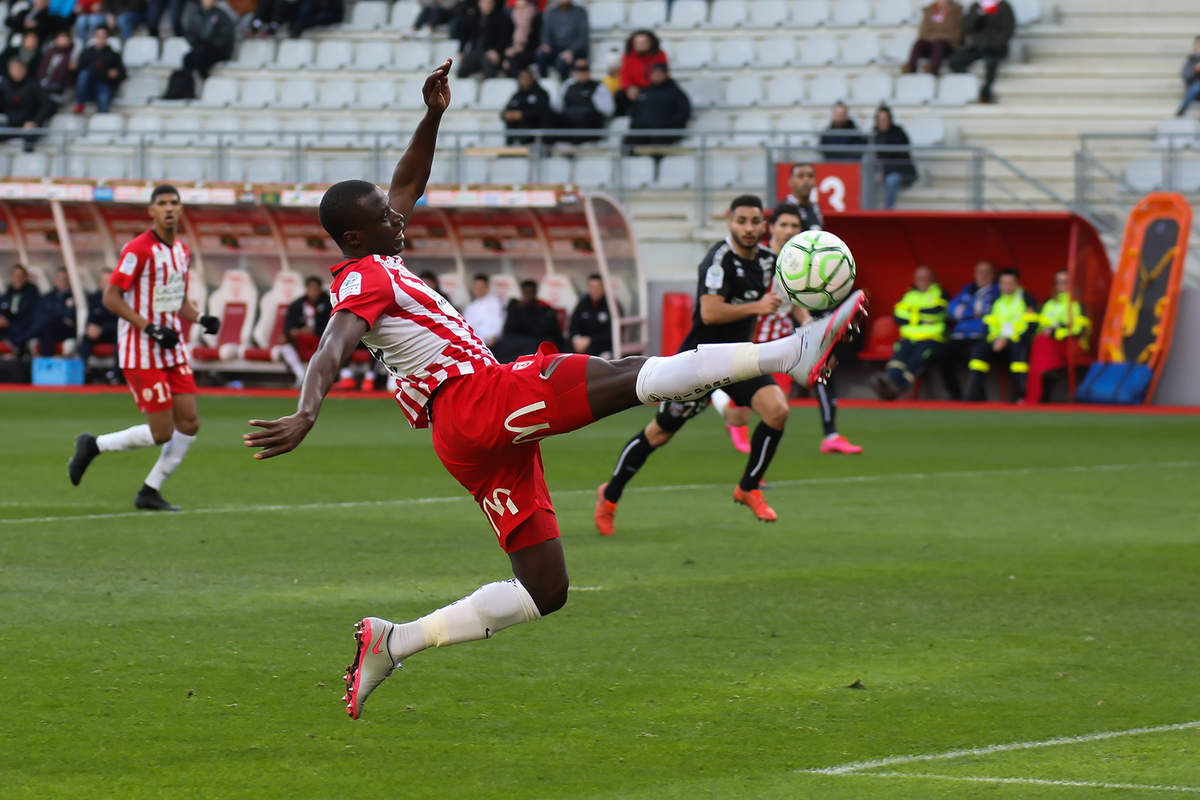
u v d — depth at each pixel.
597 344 64.81
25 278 72.31
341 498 31.61
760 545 25.59
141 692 15.60
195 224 71.69
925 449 42.75
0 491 32.53
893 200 66.75
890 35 79.19
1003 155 71.19
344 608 20.05
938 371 65.56
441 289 70.69
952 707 15.11
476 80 81.19
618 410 13.52
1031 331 61.25
